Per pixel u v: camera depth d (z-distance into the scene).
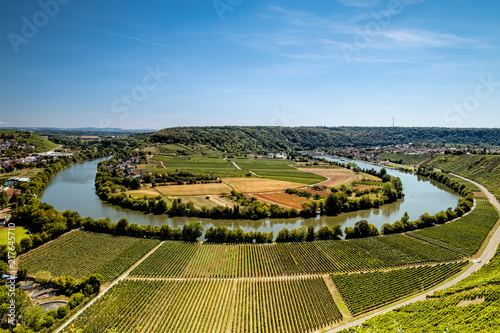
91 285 92.88
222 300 91.50
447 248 126.06
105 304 87.94
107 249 122.31
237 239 132.00
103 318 81.69
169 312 85.50
